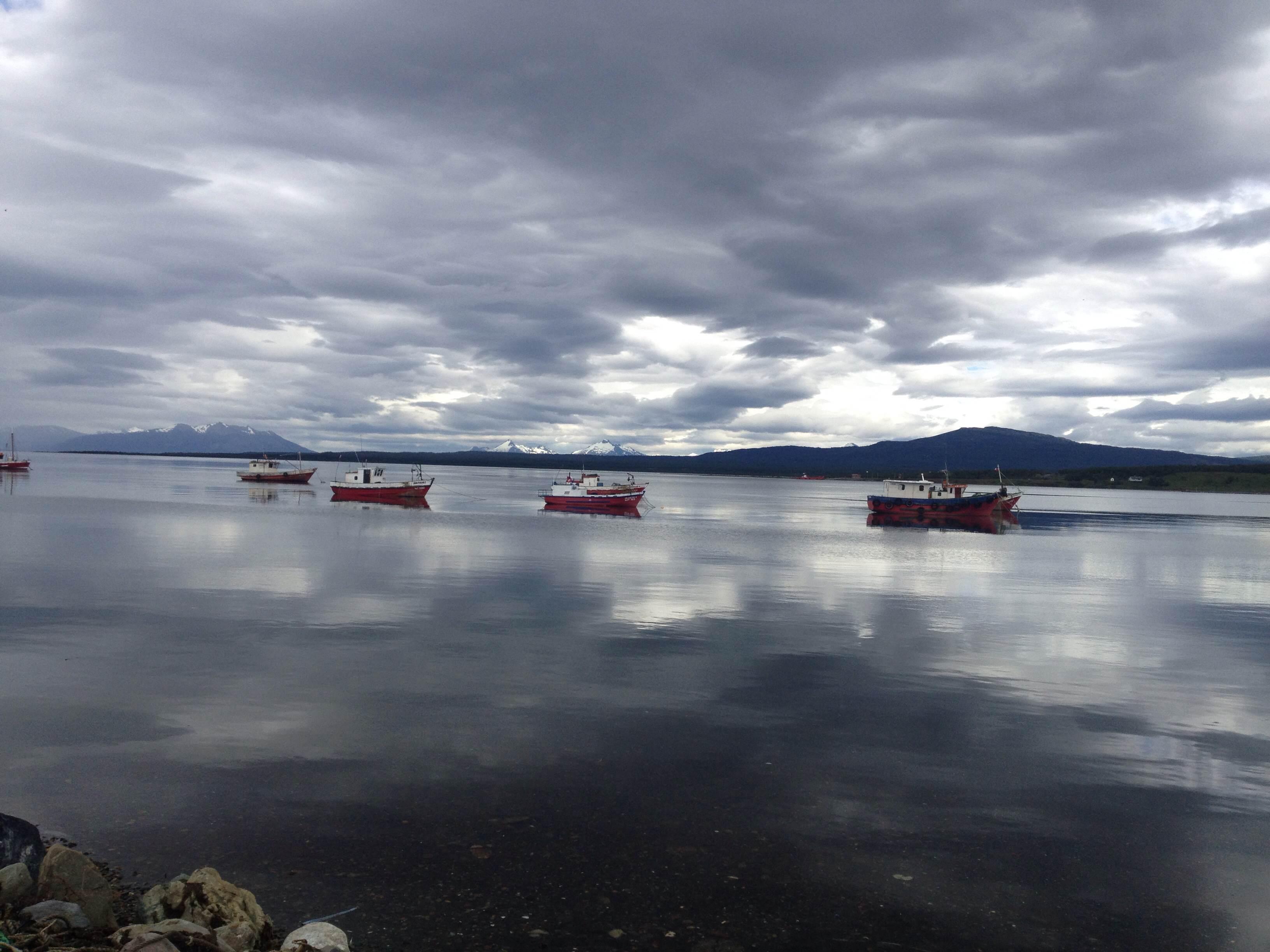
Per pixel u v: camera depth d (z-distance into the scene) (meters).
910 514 110.94
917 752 15.48
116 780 13.18
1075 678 21.73
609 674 20.89
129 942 7.71
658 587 36.88
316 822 11.83
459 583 36.50
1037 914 9.88
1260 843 11.90
